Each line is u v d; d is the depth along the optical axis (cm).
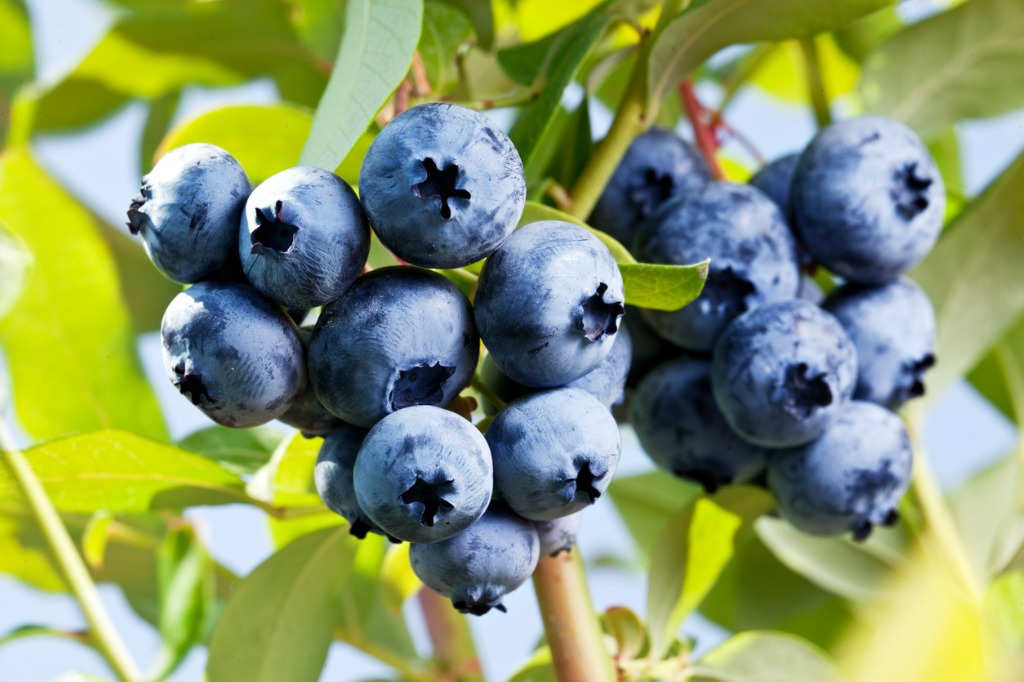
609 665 39
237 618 40
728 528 42
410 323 35
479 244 35
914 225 40
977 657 42
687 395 40
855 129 41
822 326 39
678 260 39
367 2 36
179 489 40
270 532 43
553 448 35
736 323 39
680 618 42
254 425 35
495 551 36
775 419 39
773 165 41
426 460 34
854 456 40
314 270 34
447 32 42
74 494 39
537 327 35
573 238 35
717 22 40
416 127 35
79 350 43
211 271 35
